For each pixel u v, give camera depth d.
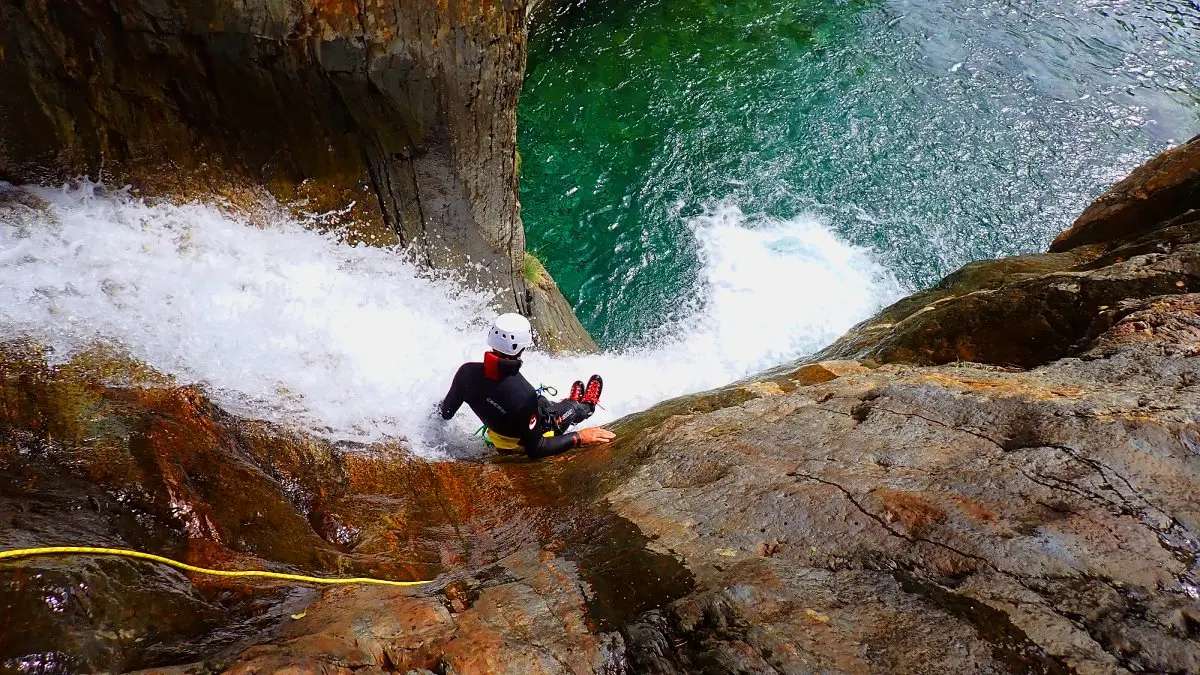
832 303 9.32
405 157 6.11
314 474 3.96
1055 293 4.70
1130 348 3.87
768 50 12.39
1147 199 6.30
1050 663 2.36
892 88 11.76
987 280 5.96
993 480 3.09
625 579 2.96
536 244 9.80
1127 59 12.13
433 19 5.65
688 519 3.30
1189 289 4.38
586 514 3.59
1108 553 2.68
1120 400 3.40
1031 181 10.49
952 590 2.66
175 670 2.29
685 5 13.19
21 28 4.66
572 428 6.33
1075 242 6.75
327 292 5.59
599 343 8.88
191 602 2.72
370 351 5.39
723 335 8.98
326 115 5.61
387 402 4.97
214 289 4.97
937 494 3.09
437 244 6.55
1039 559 2.69
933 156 10.85
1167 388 3.49
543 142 10.98
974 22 12.90
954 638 2.47
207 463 3.47
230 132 5.43
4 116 4.80
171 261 4.98
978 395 3.69
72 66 4.83
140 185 5.20
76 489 3.02
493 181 6.84
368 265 6.04
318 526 3.60
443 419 4.62
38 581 2.43
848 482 3.28
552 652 2.59
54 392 3.51
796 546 3.00
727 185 10.55
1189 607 2.47
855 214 10.30
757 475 3.52
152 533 2.99
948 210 10.26
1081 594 2.56
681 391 7.91
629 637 2.63
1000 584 2.64
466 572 3.30
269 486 3.59
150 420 3.52
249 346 4.69
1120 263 4.88
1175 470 2.96
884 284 9.59
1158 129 11.02
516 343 4.16
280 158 5.66
